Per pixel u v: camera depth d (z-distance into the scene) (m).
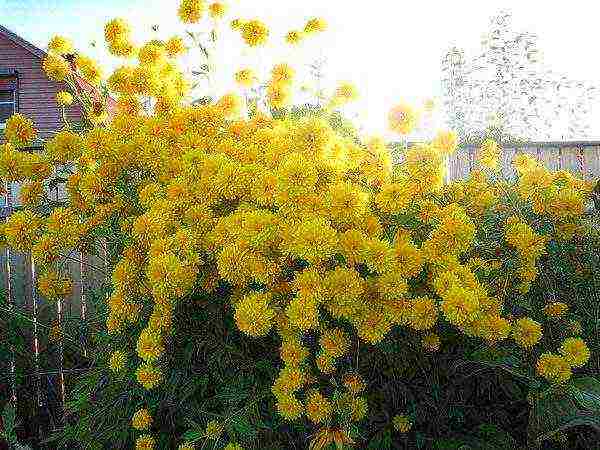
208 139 2.85
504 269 2.63
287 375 2.21
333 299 2.08
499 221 2.93
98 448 2.76
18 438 4.05
